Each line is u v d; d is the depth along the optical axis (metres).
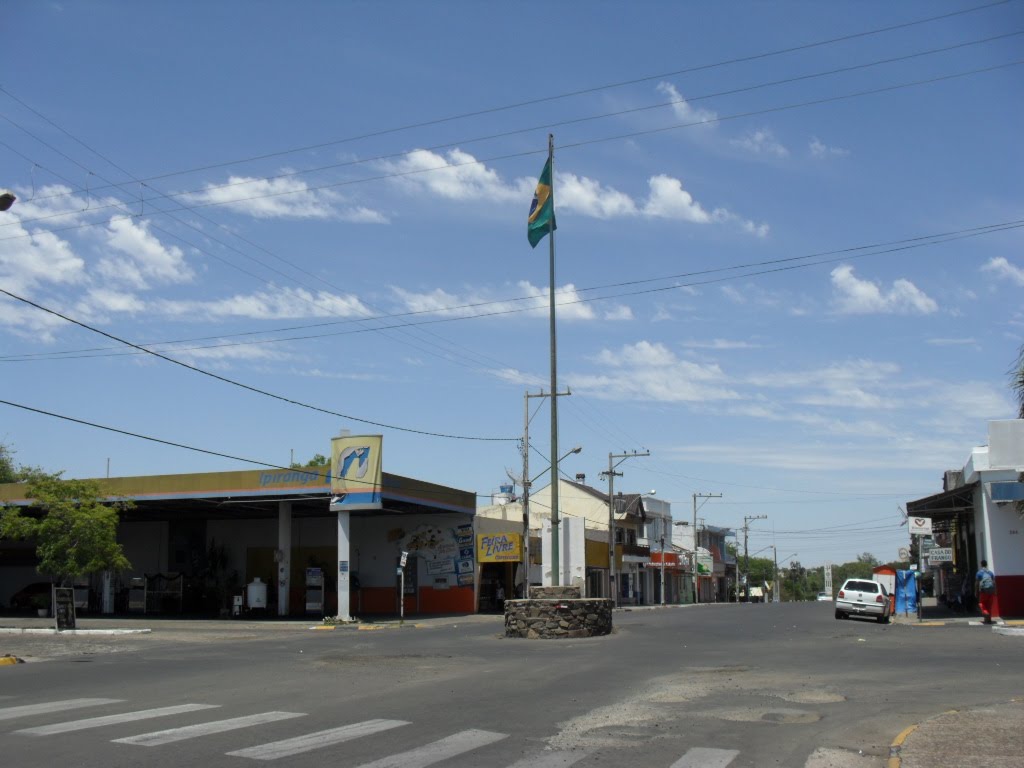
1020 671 16.62
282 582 46.41
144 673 17.77
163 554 55.09
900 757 9.02
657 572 86.88
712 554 111.06
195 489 44.56
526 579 48.34
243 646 26.31
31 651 24.77
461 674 17.19
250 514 52.97
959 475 41.22
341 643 27.00
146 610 51.03
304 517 53.50
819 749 9.89
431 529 51.34
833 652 20.83
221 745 9.86
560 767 8.91
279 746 9.81
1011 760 8.85
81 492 35.19
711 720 11.66
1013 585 31.55
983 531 33.31
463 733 10.73
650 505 91.06
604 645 24.33
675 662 19.14
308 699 13.67
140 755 9.27
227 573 54.25
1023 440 31.66
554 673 17.23
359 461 41.41
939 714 11.73
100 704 13.09
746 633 28.30
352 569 51.97
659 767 8.97
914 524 33.84
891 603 39.31
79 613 51.59
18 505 45.94
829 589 119.00
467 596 50.16
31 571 57.00
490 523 54.56
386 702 13.32
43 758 9.09
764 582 133.38
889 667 17.52
